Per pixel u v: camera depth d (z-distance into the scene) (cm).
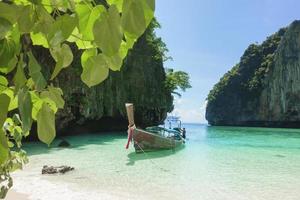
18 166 255
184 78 6075
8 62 91
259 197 1037
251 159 1916
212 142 3281
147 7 80
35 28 87
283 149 2584
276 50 9862
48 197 962
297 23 9200
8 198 919
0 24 83
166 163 1678
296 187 1174
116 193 1041
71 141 2989
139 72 5172
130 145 2591
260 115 10194
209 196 1042
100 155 1939
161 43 5959
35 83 91
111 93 4456
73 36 100
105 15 82
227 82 11825
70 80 3228
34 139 2769
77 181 1190
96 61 98
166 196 1027
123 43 98
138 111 5222
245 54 11625
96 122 4550
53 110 113
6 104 91
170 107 6312
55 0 90
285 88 9294
